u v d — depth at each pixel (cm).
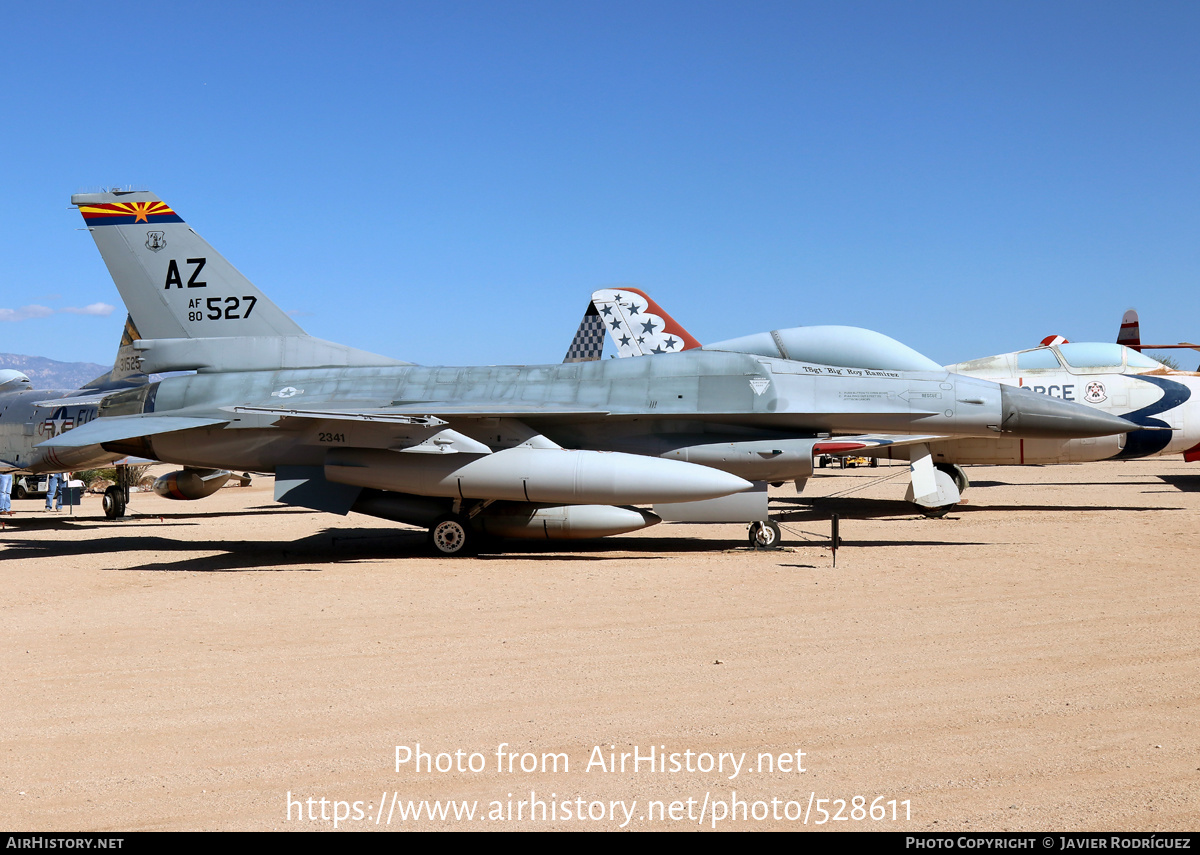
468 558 1369
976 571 1131
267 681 683
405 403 1481
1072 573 1098
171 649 788
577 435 1486
